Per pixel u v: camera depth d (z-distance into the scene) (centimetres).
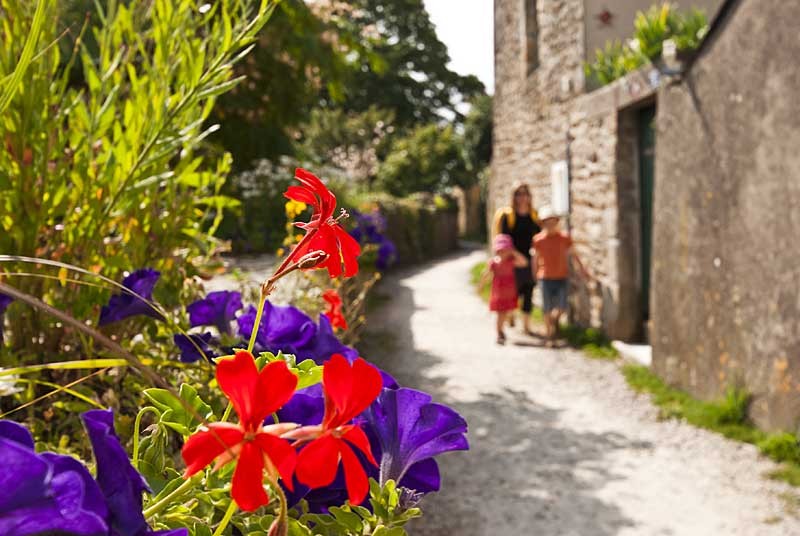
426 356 706
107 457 50
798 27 416
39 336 134
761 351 462
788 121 430
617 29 784
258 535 63
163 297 148
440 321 904
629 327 715
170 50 145
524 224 805
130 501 50
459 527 359
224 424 50
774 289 449
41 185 131
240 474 49
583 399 566
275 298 286
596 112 747
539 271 759
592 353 709
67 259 135
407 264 1767
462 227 3178
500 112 1249
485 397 574
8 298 121
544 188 939
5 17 129
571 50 817
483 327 866
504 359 698
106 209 144
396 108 3450
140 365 50
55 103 138
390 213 1612
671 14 611
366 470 75
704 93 516
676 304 564
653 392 569
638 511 375
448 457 449
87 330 48
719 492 393
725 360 501
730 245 491
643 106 684
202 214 181
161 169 150
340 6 891
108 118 147
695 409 512
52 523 42
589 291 784
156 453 66
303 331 105
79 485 44
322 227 70
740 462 429
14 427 49
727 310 496
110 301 121
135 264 150
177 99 141
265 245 878
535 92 976
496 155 1307
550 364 677
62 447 104
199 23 151
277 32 801
